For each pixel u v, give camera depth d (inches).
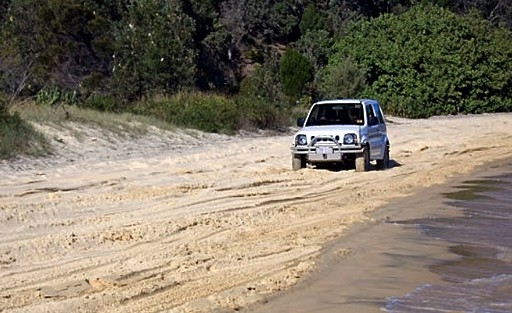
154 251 523.2
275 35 2972.4
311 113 1002.7
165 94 1625.2
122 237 560.7
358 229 617.9
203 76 2459.4
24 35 1925.4
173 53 1750.7
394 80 2331.4
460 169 1016.2
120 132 1204.5
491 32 2593.5
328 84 2133.4
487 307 416.2
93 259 497.7
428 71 2358.5
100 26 1982.0
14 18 1936.5
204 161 1048.2
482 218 679.1
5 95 1283.2
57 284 439.8
